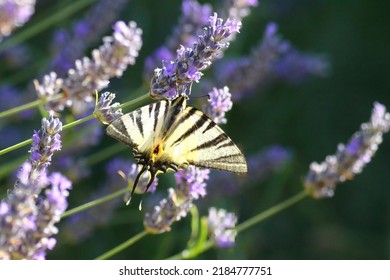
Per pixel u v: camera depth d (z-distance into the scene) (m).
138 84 1.00
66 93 0.68
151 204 0.87
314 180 0.75
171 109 0.64
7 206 0.56
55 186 0.58
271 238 1.04
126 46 0.68
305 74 0.99
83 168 0.80
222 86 0.82
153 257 0.88
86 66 0.68
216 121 0.67
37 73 0.92
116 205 0.83
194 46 0.63
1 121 0.83
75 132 0.79
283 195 1.07
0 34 0.67
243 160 0.63
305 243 1.05
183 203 0.67
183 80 0.64
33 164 0.61
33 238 0.58
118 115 0.64
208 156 0.64
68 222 0.83
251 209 1.03
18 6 0.66
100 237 0.91
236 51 0.94
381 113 0.75
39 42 1.03
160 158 0.65
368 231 1.07
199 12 0.78
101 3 0.84
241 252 0.89
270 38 0.82
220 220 0.73
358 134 0.75
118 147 0.81
